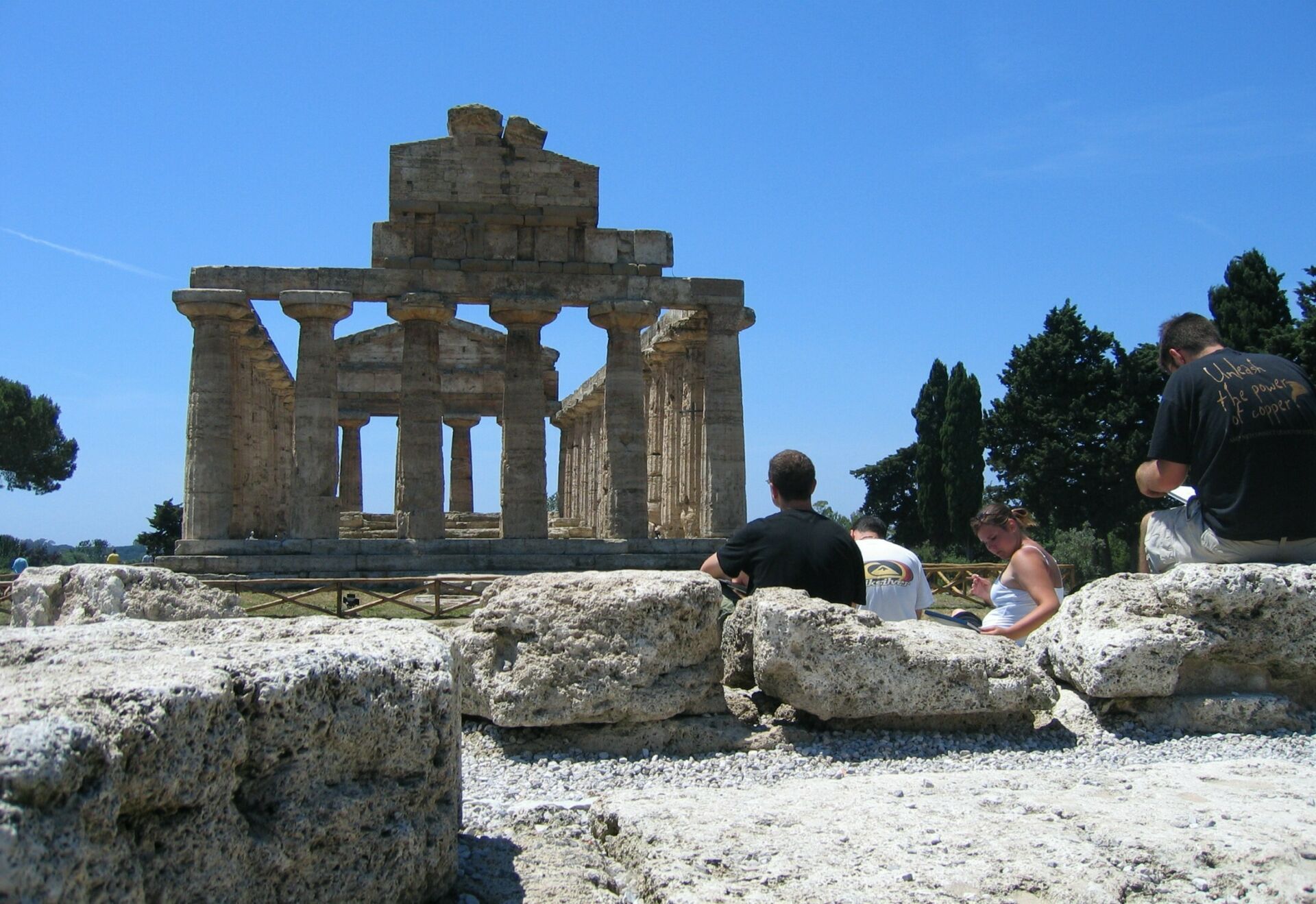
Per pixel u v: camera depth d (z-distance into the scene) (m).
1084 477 64.25
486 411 56.44
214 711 4.60
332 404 33.91
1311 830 6.14
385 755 5.39
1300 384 9.23
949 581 28.47
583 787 7.75
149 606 12.45
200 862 4.48
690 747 8.62
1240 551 9.42
